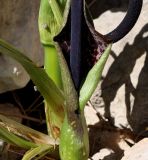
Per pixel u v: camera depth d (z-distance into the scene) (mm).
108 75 472
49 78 380
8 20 467
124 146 458
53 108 404
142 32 465
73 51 344
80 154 374
